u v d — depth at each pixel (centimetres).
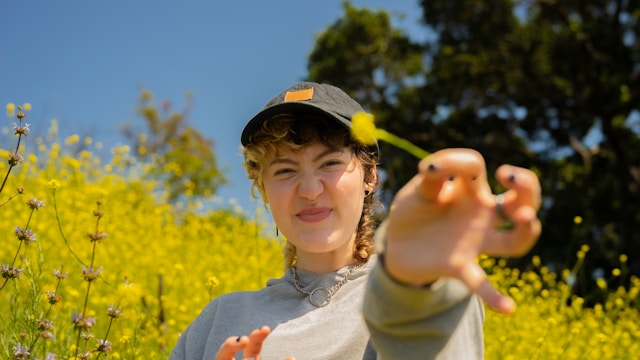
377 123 1659
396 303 112
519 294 602
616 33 1567
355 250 212
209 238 732
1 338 270
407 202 103
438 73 1669
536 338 489
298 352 191
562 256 1382
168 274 525
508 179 96
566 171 1544
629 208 1455
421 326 115
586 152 1592
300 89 209
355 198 204
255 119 204
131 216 689
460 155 98
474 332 159
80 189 657
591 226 1391
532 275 670
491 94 1661
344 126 200
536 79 1609
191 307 471
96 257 485
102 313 398
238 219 751
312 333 193
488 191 101
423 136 1652
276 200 204
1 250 470
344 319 194
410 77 1755
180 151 1639
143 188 793
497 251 98
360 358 187
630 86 1573
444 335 117
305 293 204
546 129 1636
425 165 98
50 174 665
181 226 766
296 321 198
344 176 202
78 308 407
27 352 241
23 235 259
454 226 101
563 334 542
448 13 1662
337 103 206
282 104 199
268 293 211
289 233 205
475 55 1653
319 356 188
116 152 786
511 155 1630
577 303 598
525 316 554
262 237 653
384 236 113
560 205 1451
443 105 1688
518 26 1638
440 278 112
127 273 474
